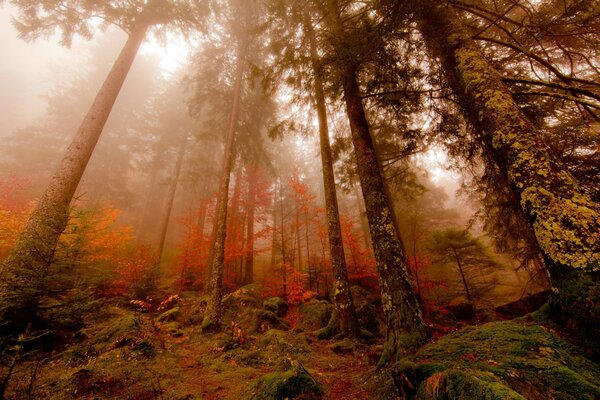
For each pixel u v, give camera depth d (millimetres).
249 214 17562
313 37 7332
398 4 4598
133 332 5887
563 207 2748
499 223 8133
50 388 3643
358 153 5609
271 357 5688
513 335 2971
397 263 4633
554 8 6066
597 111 6801
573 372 2168
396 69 5266
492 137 3668
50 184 7578
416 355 3436
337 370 5066
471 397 1942
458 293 15930
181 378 4484
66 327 6129
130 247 16047
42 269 5383
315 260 17969
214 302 8148
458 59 4734
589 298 2373
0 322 4848
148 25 11227
